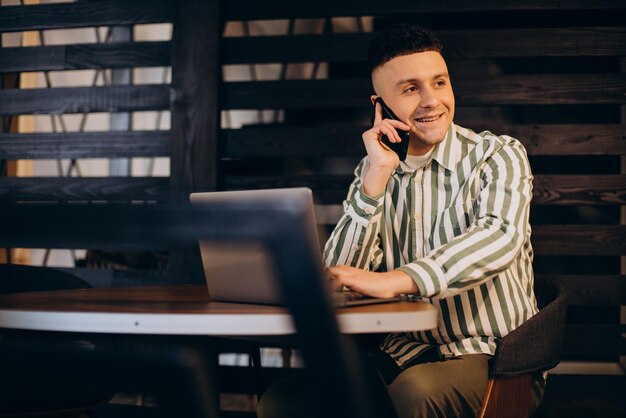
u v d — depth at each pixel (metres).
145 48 2.81
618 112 3.25
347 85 2.69
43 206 0.59
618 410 2.42
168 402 0.84
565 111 3.29
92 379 0.87
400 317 1.08
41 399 1.50
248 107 2.74
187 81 2.72
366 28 3.43
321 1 2.71
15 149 2.88
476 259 1.41
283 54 2.75
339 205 2.69
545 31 2.57
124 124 3.76
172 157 2.71
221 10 2.73
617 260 3.28
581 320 3.36
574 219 3.24
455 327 1.60
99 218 0.58
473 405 1.41
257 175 2.79
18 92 2.89
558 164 3.20
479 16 3.05
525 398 1.38
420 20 2.74
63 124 3.78
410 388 1.37
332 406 0.76
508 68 3.39
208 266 1.28
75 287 2.01
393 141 1.66
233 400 2.82
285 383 1.57
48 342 0.90
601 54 2.54
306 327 0.76
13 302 1.29
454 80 2.61
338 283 1.28
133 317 1.03
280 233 0.77
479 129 2.62
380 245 1.83
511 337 1.33
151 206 0.61
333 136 2.70
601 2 2.55
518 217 1.52
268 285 1.17
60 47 2.87
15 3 3.21
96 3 2.84
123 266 3.58
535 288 1.82
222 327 1.02
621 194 2.50
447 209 1.71
